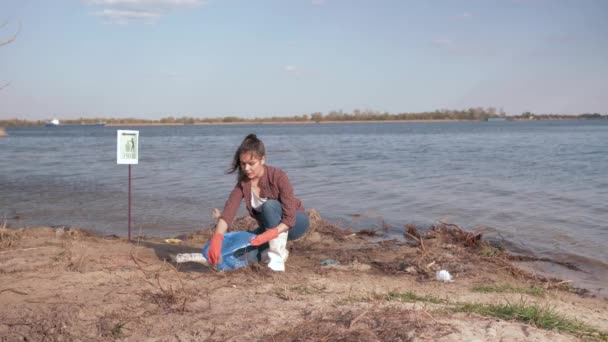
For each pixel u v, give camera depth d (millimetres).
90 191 13445
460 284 5297
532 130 73688
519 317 3789
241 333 3377
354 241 7652
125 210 10672
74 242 6383
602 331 3824
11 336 3365
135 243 6762
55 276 4668
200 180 15633
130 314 3723
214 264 4754
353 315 3555
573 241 7824
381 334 3258
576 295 5430
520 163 20188
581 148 29391
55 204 11438
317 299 4141
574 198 11562
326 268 5668
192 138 57406
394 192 12797
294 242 7414
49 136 68250
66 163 22406
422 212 10164
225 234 5262
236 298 4121
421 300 4305
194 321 3596
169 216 9984
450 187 13539
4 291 4184
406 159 23047
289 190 4953
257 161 4820
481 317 3689
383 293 4500
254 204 5070
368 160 22781
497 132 65562
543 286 5613
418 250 6812
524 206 10648
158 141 48906
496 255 6906
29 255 5598
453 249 7039
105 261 5328
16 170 19297
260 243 4832
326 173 17312
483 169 18031
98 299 4016
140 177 16562
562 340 3357
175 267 5270
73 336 3393
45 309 3766
